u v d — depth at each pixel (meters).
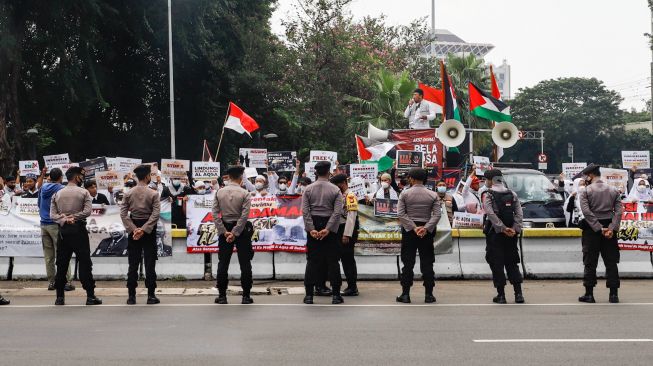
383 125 39.78
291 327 9.08
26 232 14.78
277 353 7.52
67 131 34.09
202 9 36.50
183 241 14.87
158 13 35.50
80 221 11.26
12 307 10.99
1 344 8.02
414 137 17.98
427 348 7.76
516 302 11.53
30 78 32.97
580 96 87.44
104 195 15.20
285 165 18.86
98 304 11.34
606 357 7.33
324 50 42.06
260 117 41.41
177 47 37.50
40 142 35.31
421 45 51.00
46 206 13.11
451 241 14.79
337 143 42.16
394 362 7.11
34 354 7.50
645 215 15.33
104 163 17.00
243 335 8.52
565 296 12.48
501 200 11.46
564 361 7.15
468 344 7.98
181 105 41.78
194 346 7.89
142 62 40.03
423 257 11.69
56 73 31.64
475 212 15.51
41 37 30.67
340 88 42.69
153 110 42.16
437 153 17.83
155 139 42.44
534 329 8.92
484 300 11.92
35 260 14.91
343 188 12.34
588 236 11.68
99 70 34.53
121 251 14.74
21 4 29.88
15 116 30.19
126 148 41.84
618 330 8.84
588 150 88.31
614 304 11.34
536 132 86.44
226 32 40.62
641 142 86.50
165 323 9.39
